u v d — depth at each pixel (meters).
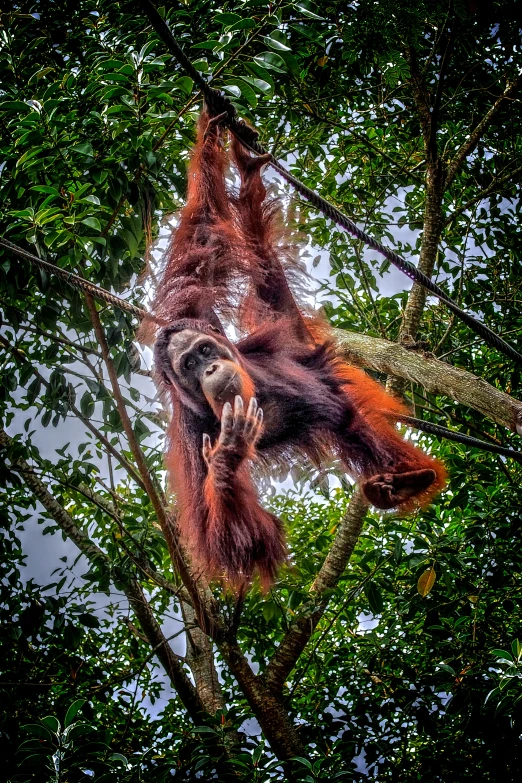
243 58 4.17
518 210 6.59
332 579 5.17
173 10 4.44
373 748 5.09
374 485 4.01
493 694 3.75
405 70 4.82
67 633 5.10
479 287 6.38
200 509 3.89
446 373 3.92
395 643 5.66
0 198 4.10
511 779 4.88
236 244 4.04
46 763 3.45
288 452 4.17
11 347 4.91
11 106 3.72
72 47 4.95
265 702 4.79
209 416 3.81
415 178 6.20
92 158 3.98
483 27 5.41
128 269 4.56
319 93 6.05
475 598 5.26
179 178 4.40
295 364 4.16
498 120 6.46
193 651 5.69
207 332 3.86
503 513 5.38
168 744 5.52
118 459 5.00
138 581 5.83
